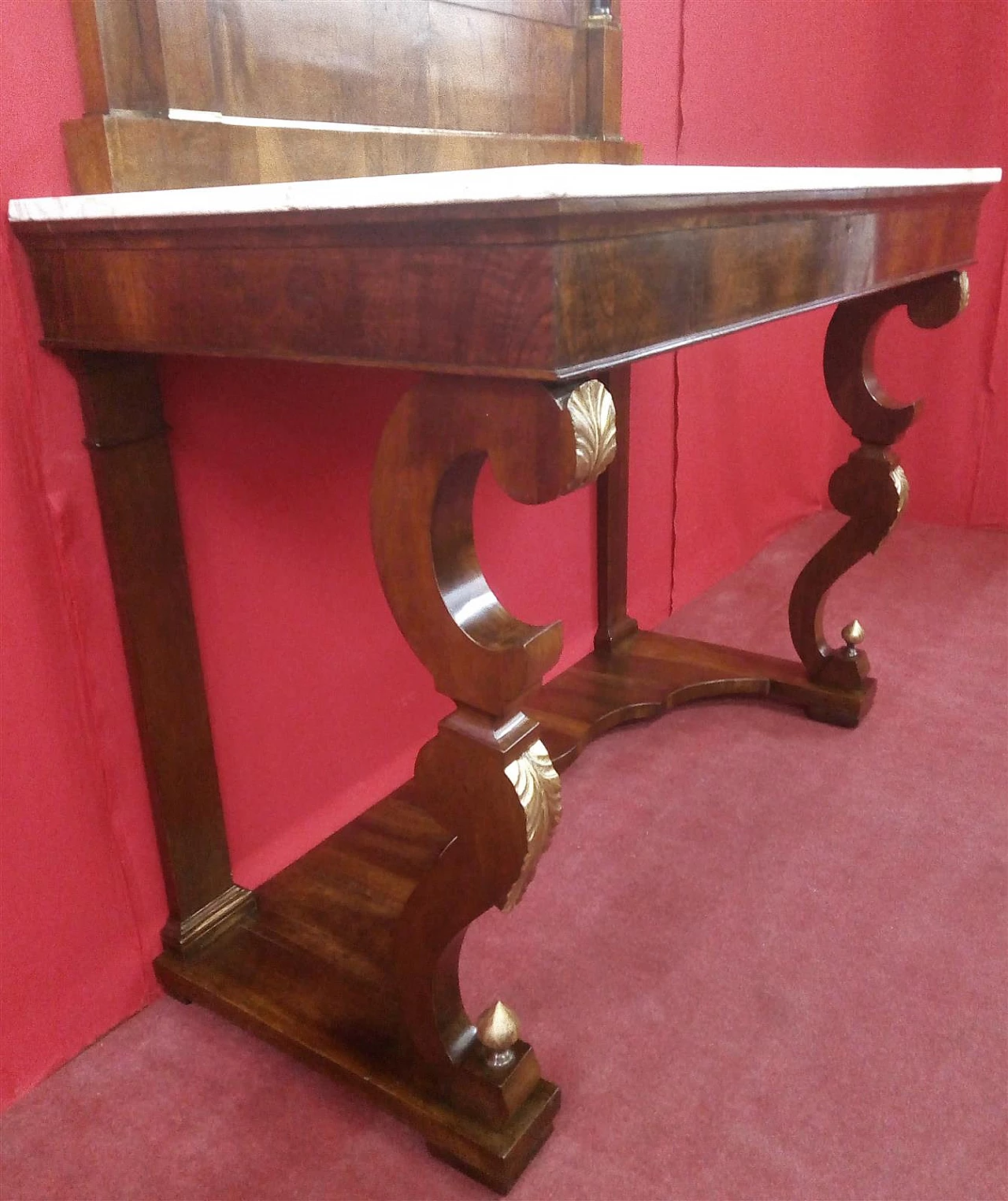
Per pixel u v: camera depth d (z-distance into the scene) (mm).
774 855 1437
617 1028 1137
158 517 1091
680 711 1861
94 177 914
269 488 1270
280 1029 1088
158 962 1203
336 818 1488
